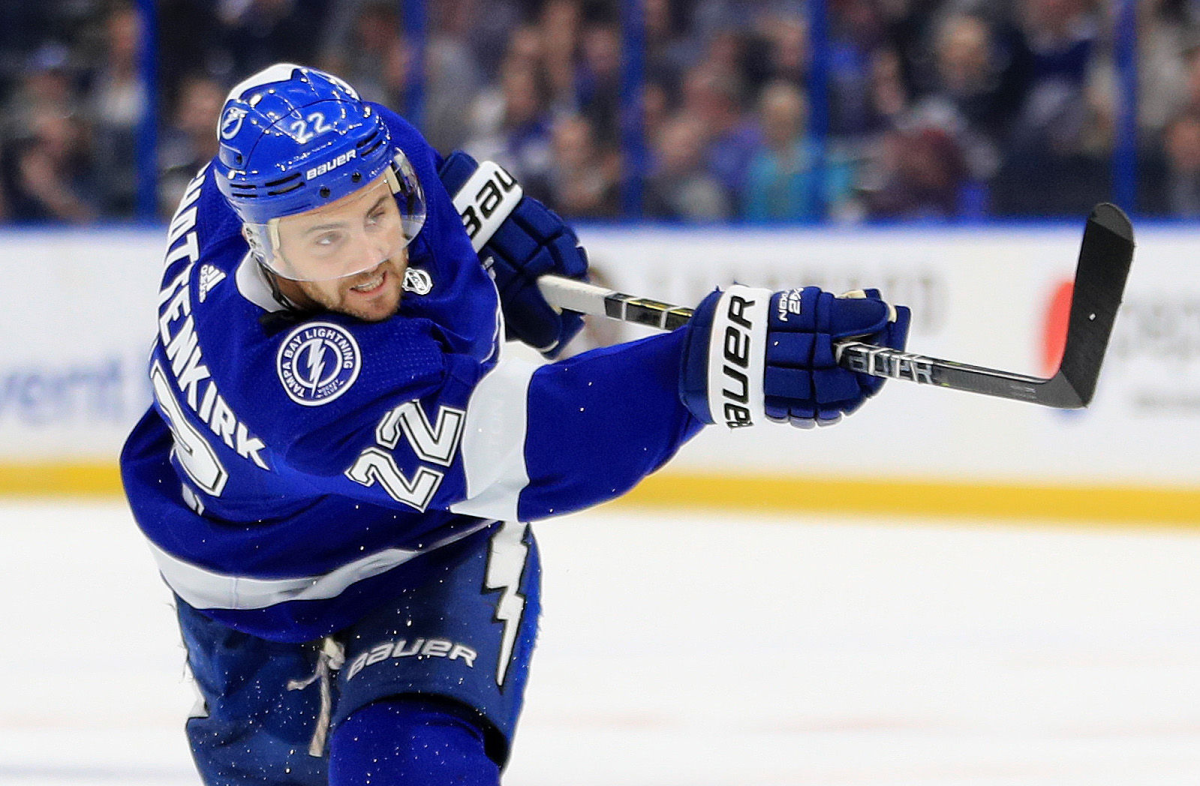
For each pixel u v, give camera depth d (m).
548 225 10.31
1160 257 25.33
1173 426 25.23
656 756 13.87
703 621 18.95
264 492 8.54
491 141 28.45
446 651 8.55
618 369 7.87
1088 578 21.47
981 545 23.61
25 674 16.80
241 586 8.96
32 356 28.09
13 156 28.92
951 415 25.73
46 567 22.19
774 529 24.75
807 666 16.95
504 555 9.18
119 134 28.91
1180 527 25.12
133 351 27.97
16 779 13.39
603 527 24.84
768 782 13.16
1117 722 14.94
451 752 8.08
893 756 13.87
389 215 7.75
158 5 28.62
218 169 7.84
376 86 28.66
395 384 7.51
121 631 18.64
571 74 28.09
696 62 27.83
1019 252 26.09
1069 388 7.21
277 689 9.16
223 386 7.98
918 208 27.56
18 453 28.12
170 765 13.82
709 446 26.41
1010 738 14.41
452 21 28.34
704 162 27.95
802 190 27.78
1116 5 26.69
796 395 7.69
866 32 27.44
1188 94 26.55
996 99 27.23
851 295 7.89
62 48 28.91
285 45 28.64
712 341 7.76
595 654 17.41
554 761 13.73
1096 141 26.97
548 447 7.76
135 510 9.32
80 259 28.06
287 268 7.68
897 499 25.89
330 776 8.29
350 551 8.80
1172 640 18.11
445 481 7.77
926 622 18.98
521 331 10.33
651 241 27.25
